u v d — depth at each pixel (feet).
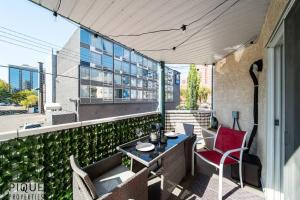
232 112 14.79
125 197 5.21
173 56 15.19
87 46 70.95
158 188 7.60
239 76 14.08
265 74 8.45
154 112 16.03
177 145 8.75
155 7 7.20
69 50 74.49
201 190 8.86
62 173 7.93
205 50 13.46
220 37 10.66
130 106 93.66
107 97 79.97
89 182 4.52
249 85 12.84
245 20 8.41
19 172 6.42
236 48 13.12
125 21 8.39
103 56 77.92
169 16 7.97
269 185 7.86
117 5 7.02
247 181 9.47
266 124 8.07
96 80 74.84
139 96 100.53
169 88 108.88
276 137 7.85
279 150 7.76
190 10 7.47
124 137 12.09
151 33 9.84
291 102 4.25
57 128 7.61
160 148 8.07
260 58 10.66
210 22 8.59
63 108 79.00
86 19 8.17
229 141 9.90
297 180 4.00
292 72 4.16
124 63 89.30
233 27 9.23
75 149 8.53
